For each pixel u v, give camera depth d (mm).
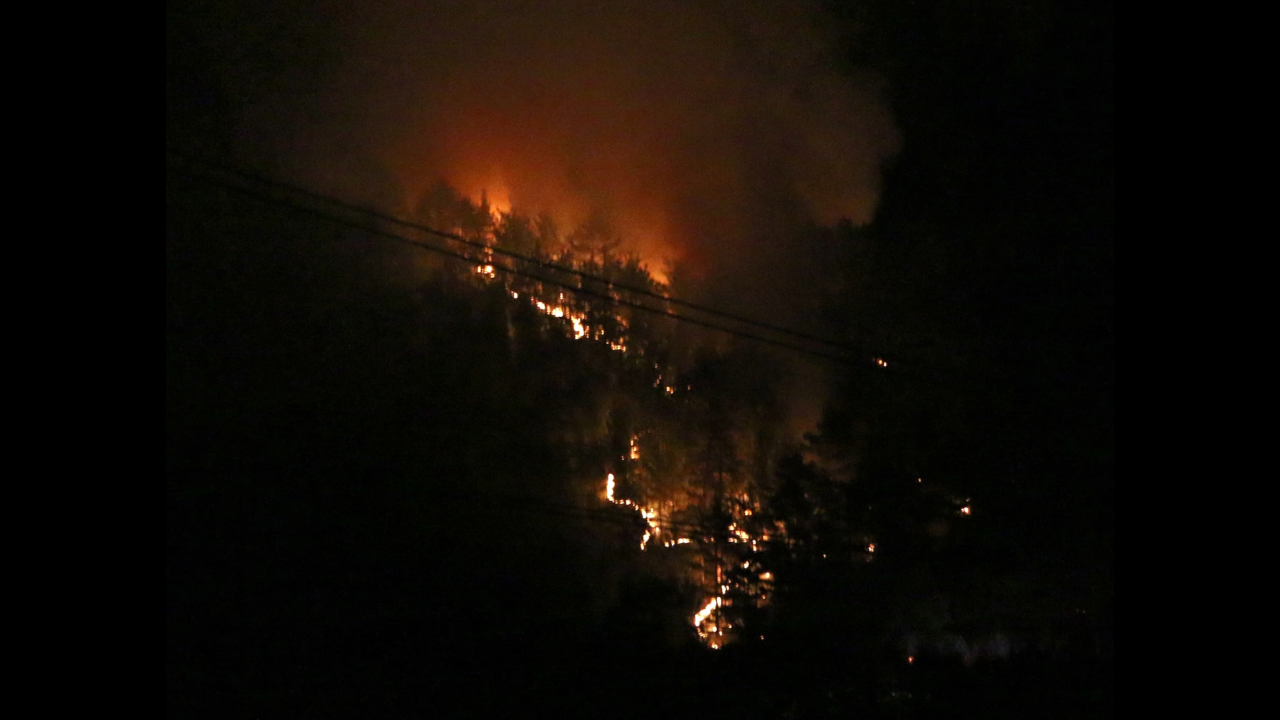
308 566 11539
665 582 13000
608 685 10953
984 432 12922
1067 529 12250
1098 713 10711
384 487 12203
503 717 10711
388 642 11125
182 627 10875
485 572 11898
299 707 10617
